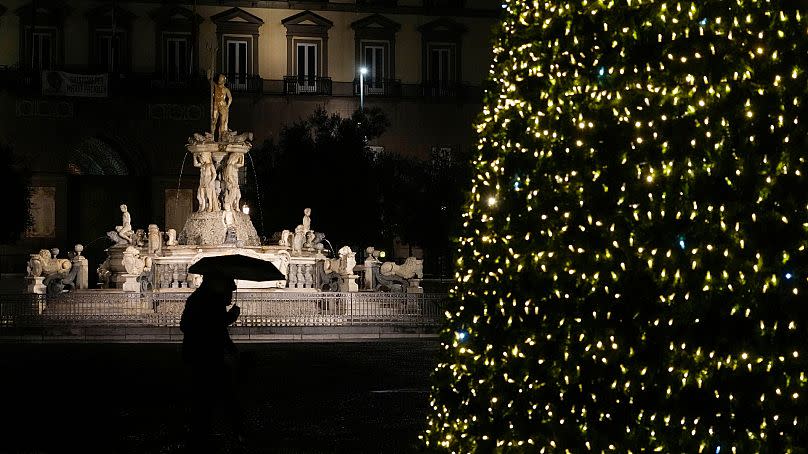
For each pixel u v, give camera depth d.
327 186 65.81
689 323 7.05
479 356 8.15
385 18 80.88
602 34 7.52
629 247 7.22
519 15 8.27
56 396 17.45
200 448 12.23
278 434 13.36
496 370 8.01
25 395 17.61
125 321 33.12
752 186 6.94
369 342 30.58
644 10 7.34
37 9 76.12
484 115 8.38
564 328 7.54
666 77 7.20
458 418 8.39
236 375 12.60
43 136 75.94
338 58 80.25
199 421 12.34
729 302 6.98
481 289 8.16
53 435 13.38
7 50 75.69
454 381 8.43
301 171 66.06
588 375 7.47
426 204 68.75
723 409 7.07
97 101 76.69
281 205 65.94
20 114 75.56
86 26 76.94
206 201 39.31
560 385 7.60
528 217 7.78
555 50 7.79
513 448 7.90
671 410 7.18
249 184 68.25
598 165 7.40
